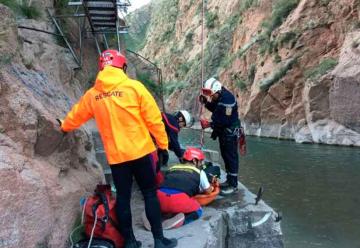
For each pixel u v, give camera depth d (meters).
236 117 6.61
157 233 4.35
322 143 29.59
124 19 15.53
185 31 78.75
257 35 44.47
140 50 105.94
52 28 10.23
